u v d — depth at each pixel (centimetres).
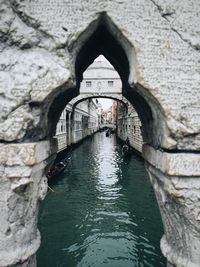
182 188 399
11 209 401
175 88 398
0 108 393
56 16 394
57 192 1353
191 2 400
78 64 504
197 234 409
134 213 1061
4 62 397
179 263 426
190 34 401
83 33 400
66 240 851
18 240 413
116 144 3769
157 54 397
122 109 3812
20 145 393
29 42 400
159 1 396
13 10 397
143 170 1844
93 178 1642
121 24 395
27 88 394
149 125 514
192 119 399
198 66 401
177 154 397
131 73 423
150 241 838
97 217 1025
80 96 2903
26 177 395
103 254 772
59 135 2233
